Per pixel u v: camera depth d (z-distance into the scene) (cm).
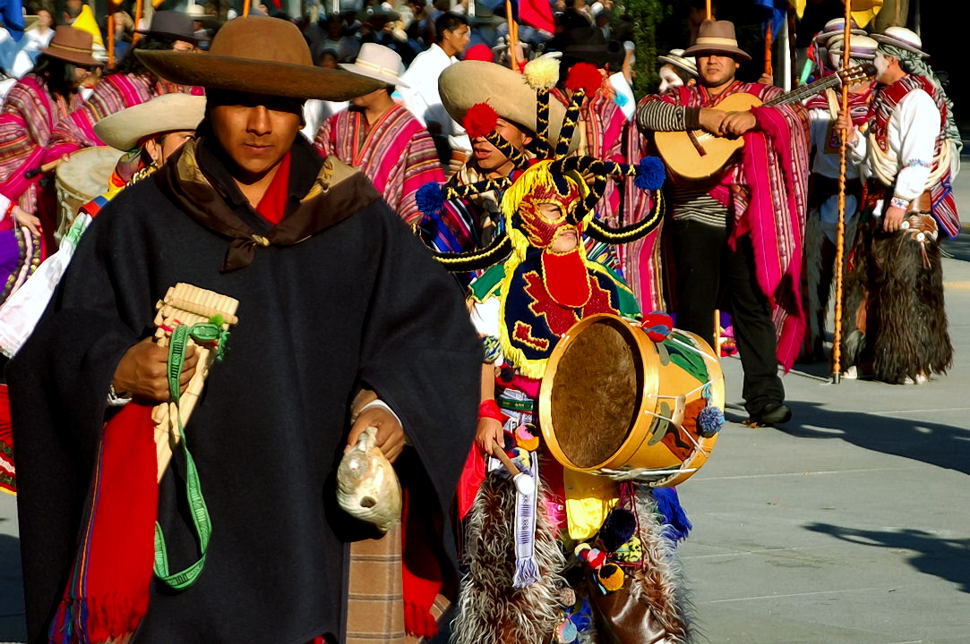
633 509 909
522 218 924
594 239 954
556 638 905
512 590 885
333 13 2712
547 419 908
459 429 661
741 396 2091
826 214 2305
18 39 2466
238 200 665
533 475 895
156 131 997
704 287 1791
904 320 2167
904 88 2095
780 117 1745
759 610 1136
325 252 672
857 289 2220
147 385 638
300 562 642
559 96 1612
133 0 2659
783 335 1853
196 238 661
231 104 654
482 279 926
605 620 903
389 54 1973
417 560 714
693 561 1279
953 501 1490
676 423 877
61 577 663
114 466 650
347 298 674
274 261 664
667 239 1811
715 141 1752
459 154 1997
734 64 1791
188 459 638
